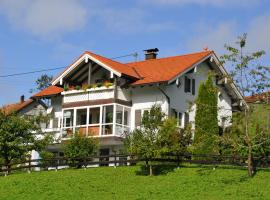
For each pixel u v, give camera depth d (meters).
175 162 41.31
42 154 47.00
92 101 50.66
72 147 43.94
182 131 41.94
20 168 43.34
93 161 43.91
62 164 43.44
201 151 41.81
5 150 45.00
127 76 49.41
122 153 43.91
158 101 49.12
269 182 35.41
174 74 48.50
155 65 52.66
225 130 40.06
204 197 32.56
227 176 37.19
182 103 50.69
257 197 32.09
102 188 36.25
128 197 33.56
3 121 45.47
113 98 49.41
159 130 39.88
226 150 41.56
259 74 36.38
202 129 42.62
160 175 38.78
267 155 40.06
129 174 39.59
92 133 49.25
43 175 41.03
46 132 49.75
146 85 48.84
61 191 36.16
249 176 36.75
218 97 52.56
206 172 38.53
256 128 37.25
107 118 50.31
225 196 32.56
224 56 36.56
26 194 36.16
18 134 45.69
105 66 49.78
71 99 52.09
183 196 33.06
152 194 33.97
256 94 36.84
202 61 51.94
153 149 38.97
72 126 51.50
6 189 37.91
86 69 52.41
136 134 40.34
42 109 57.50
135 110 50.12
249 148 36.88
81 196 34.72
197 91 52.50
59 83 52.62
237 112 37.66
